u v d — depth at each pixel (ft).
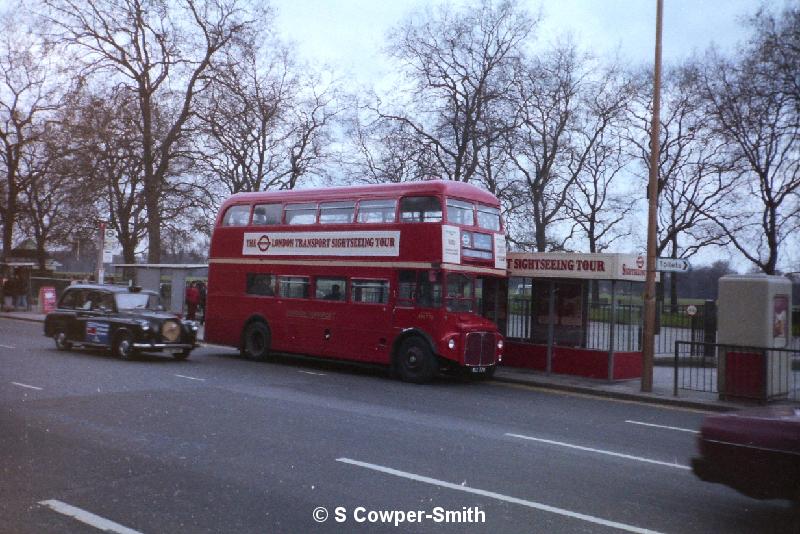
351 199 58.80
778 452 19.39
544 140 120.37
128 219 111.96
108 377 47.29
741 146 119.24
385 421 35.45
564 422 38.29
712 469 20.66
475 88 102.89
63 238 132.57
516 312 61.87
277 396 42.45
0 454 25.82
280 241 63.21
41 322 104.63
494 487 23.43
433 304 53.11
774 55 99.50
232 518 19.49
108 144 103.55
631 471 26.61
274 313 62.80
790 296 48.80
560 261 58.34
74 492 21.54
